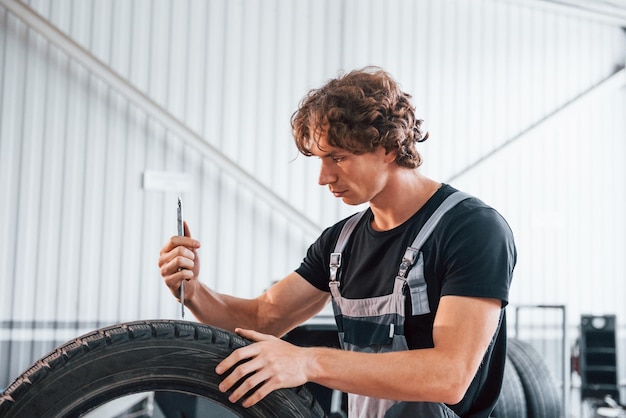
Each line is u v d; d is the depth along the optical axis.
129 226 5.39
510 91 6.37
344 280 1.63
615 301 6.58
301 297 1.76
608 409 5.14
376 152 1.44
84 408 1.27
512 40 6.40
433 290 1.45
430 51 6.16
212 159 5.47
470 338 1.32
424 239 1.46
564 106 6.45
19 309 5.16
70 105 5.29
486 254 1.38
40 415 1.25
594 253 6.55
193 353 1.31
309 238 5.76
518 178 6.37
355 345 1.57
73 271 5.27
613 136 6.66
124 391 1.29
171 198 5.48
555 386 3.71
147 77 5.47
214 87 5.62
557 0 6.28
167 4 5.53
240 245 5.61
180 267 1.58
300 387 1.37
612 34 6.71
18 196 5.20
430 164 6.11
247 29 5.71
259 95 5.73
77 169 5.30
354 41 5.98
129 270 5.38
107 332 1.31
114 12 5.41
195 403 3.12
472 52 6.28
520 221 6.37
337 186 1.49
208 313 1.69
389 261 1.53
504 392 3.37
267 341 1.32
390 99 1.42
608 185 6.61
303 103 1.51
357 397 1.58
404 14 6.11
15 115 5.20
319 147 1.45
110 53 5.39
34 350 5.18
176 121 5.38
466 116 6.23
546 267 6.42
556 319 6.40
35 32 5.23
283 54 5.79
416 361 1.29
